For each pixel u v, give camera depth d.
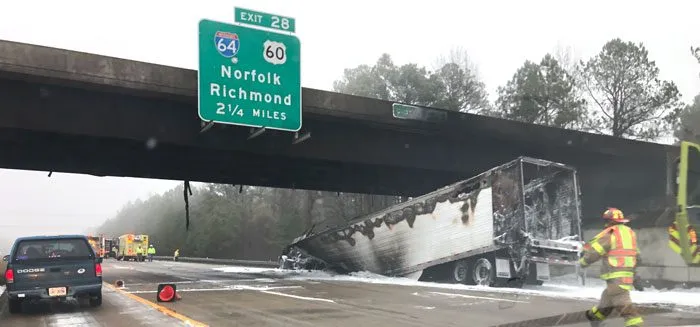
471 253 20.66
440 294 16.81
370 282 22.05
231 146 21.75
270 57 20.16
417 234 22.84
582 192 32.06
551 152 27.94
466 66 50.66
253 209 88.94
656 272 19.98
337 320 11.44
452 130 24.33
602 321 8.37
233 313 12.59
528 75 41.84
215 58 19.31
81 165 26.03
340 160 23.64
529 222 20.56
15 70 17.30
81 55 18.19
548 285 20.53
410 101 46.72
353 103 22.25
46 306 14.40
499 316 11.66
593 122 40.56
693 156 9.40
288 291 18.05
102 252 71.81
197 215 95.00
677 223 8.79
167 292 15.10
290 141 22.75
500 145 26.86
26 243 13.15
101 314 12.71
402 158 24.88
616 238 7.88
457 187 21.31
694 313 11.66
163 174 28.41
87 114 19.33
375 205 55.53
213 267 40.75
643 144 29.12
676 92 38.41
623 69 39.47
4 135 19.69
